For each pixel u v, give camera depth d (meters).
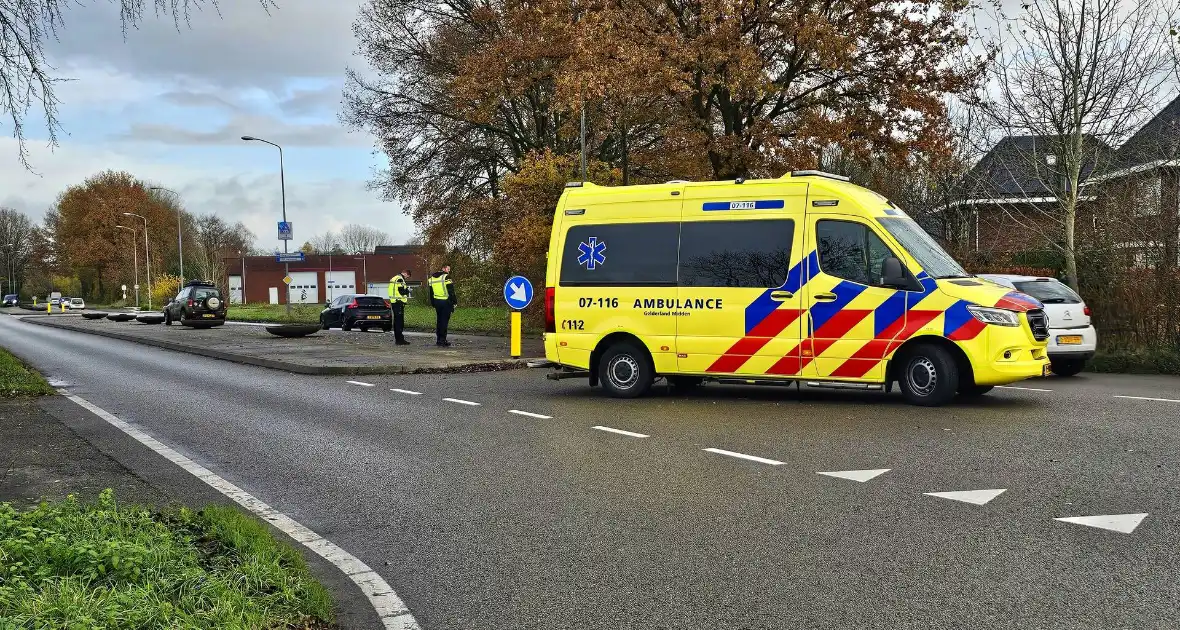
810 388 11.88
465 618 4.04
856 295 10.06
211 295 34.56
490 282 42.28
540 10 21.77
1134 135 17.72
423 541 5.25
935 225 28.11
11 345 24.48
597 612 4.08
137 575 3.94
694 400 10.86
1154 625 3.79
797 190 10.46
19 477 6.84
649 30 20.03
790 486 6.35
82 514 4.82
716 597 4.23
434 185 34.41
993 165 20.62
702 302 10.80
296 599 4.07
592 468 7.09
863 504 5.82
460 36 33.00
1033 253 21.03
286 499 6.31
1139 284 15.21
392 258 98.38
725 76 19.64
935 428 8.46
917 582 4.37
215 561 4.46
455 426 9.23
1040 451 7.31
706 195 10.90
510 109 33.59
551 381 13.36
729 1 18.88
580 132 25.30
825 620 3.92
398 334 20.73
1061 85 16.97
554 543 5.14
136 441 8.54
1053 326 13.00
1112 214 16.69
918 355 9.86
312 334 26.81
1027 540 4.99
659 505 5.92
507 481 6.71
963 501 5.84
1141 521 5.30
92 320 44.38
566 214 11.66
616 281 11.27
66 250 87.38
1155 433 7.99
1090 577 4.38
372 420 9.73
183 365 17.00
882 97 21.23
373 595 4.34
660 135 25.78
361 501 6.21
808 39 19.02
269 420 9.83
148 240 83.62
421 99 34.34
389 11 33.69
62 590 3.60
